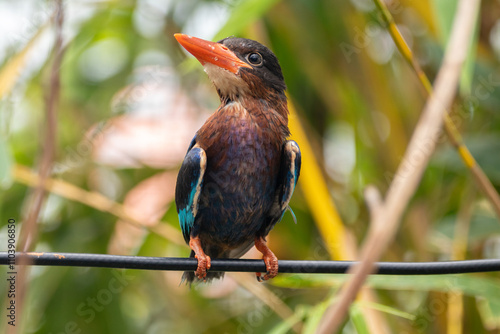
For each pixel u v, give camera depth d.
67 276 11.47
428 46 10.66
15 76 8.41
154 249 11.90
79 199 9.93
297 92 12.13
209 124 7.16
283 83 7.64
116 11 11.99
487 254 11.52
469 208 10.35
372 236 3.46
